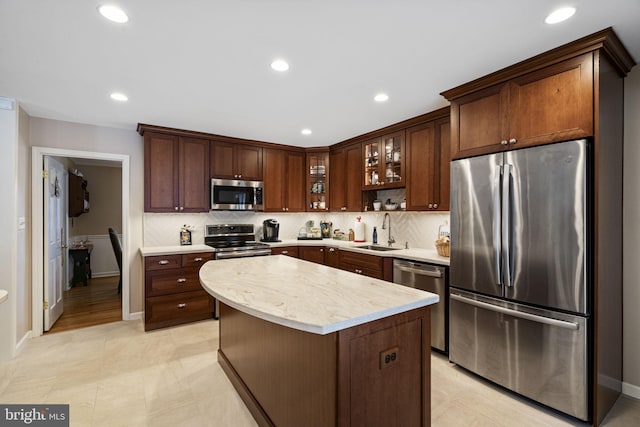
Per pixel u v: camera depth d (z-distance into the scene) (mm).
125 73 2273
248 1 1496
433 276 2793
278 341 1746
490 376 2273
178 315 3527
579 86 1863
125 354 2846
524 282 2072
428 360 1559
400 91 2602
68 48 1926
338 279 1938
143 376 2475
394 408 1434
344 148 4457
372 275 3480
